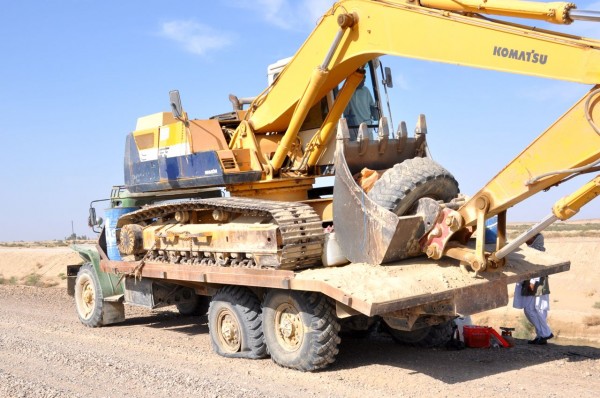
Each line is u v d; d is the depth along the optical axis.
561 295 28.86
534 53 6.57
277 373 7.95
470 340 9.53
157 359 8.93
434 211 7.67
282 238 8.02
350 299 7.05
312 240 8.32
